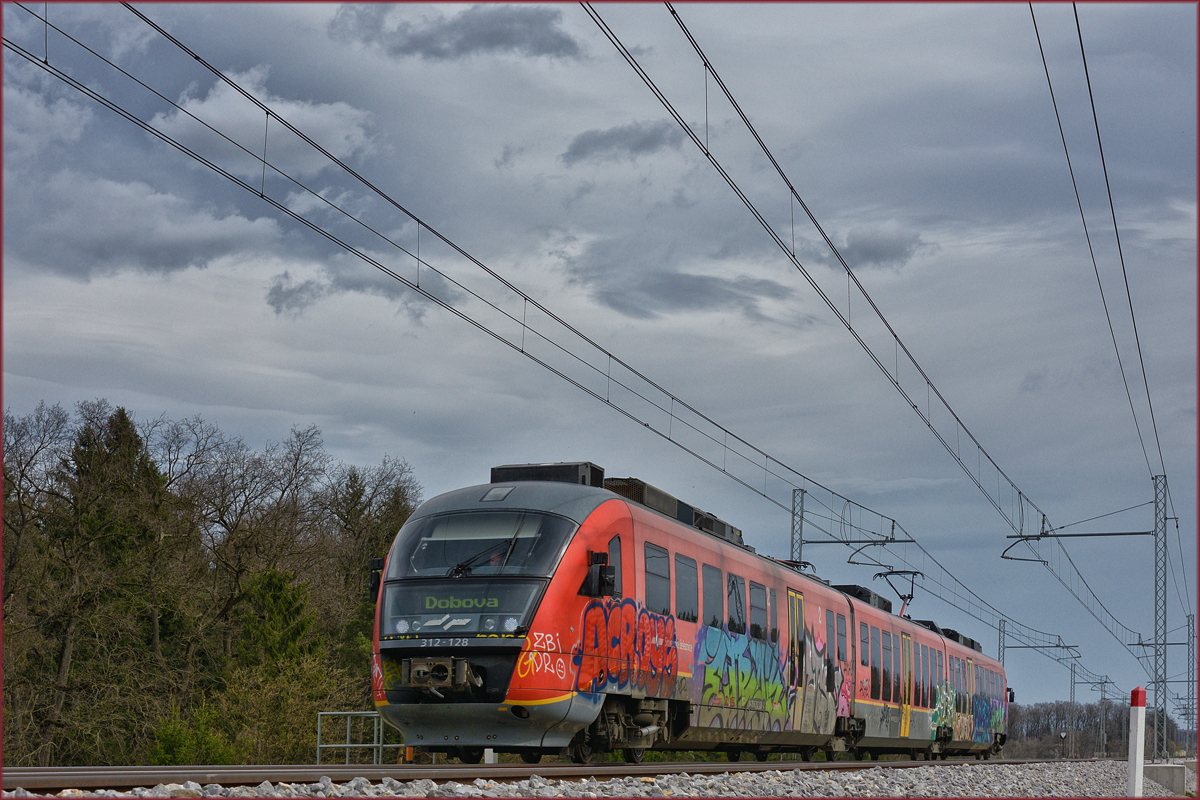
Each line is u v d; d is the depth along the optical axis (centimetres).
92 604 4000
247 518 4606
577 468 1738
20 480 3972
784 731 2198
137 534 4334
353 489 5709
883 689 2908
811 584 2441
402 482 5834
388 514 5728
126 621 4047
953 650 3803
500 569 1448
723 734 1939
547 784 1137
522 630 1409
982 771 2306
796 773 1591
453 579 1453
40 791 872
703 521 2053
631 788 1172
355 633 5209
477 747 1498
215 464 4584
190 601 4319
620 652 1559
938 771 2092
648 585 1667
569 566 1473
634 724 1638
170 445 4534
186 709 4178
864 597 3052
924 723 3322
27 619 3844
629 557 1617
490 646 1404
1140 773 1073
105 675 3997
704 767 1745
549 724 1426
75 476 4197
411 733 1466
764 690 2092
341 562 5488
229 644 4509
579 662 1458
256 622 4316
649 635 1650
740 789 1324
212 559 4556
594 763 1619
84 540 4088
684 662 1764
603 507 1593
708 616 1870
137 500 4303
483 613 1422
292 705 3647
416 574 1476
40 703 3894
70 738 3903
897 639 3094
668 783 1311
